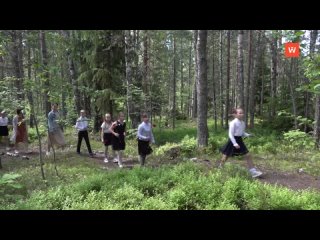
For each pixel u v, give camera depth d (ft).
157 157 47.34
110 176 32.63
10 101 35.47
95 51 68.95
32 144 62.54
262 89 102.37
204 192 27.50
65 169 40.16
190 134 79.87
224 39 115.96
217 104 119.65
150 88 79.87
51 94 39.06
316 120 49.88
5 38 37.40
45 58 66.08
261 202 25.54
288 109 80.43
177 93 158.10
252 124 84.99
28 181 33.99
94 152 55.31
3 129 57.67
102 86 69.46
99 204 25.27
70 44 72.13
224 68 133.28
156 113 106.01
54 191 27.86
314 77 19.15
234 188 27.89
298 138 41.68
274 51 88.12
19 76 64.64
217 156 45.19
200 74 48.11
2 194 28.53
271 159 44.98
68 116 70.08
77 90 78.07
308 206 25.17
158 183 30.45
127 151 55.98
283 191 27.09
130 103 67.41
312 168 39.34
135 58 71.10
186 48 159.12
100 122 74.18
